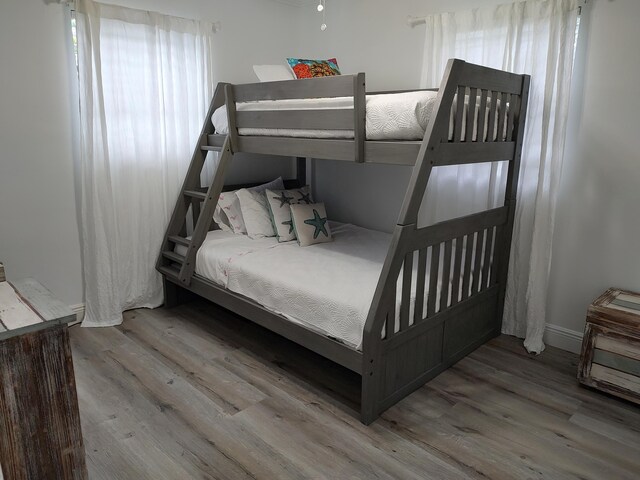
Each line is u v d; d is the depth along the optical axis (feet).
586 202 9.04
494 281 9.89
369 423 7.28
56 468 4.06
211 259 10.18
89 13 9.40
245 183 13.26
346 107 7.72
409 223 7.07
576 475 6.29
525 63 9.12
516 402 7.91
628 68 8.23
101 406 7.65
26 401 3.79
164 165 11.20
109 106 10.12
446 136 7.14
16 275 9.80
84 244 10.32
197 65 11.37
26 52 9.21
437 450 6.73
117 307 10.77
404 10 11.05
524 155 9.49
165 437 6.93
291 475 6.22
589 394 8.16
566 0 8.41
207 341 10.00
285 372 8.82
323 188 13.91
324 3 12.82
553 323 9.84
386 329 7.27
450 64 6.86
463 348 9.27
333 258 9.80
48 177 9.87
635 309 7.87
